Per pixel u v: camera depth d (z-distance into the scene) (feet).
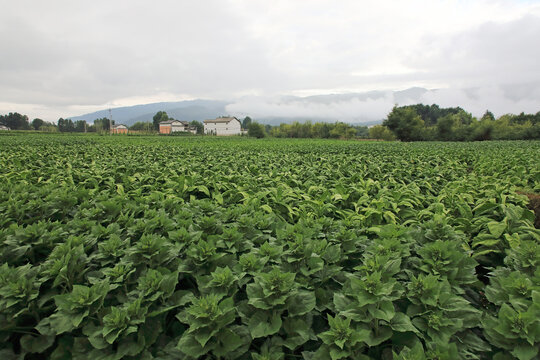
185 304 12.36
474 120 330.34
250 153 76.48
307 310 10.91
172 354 10.70
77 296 10.44
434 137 308.19
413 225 19.98
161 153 69.97
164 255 13.62
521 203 25.20
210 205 19.94
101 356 10.09
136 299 11.09
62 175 34.94
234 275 12.32
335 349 9.59
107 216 18.88
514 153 75.05
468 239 18.49
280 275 10.80
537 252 12.87
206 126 561.84
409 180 37.96
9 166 43.14
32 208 20.01
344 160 57.36
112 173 37.88
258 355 10.07
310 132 403.34
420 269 13.33
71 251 12.85
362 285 10.59
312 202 23.81
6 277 11.68
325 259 13.78
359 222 18.48
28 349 10.96
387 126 324.80
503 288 11.68
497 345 9.96
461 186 29.66
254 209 21.62
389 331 10.21
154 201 22.24
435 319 10.35
